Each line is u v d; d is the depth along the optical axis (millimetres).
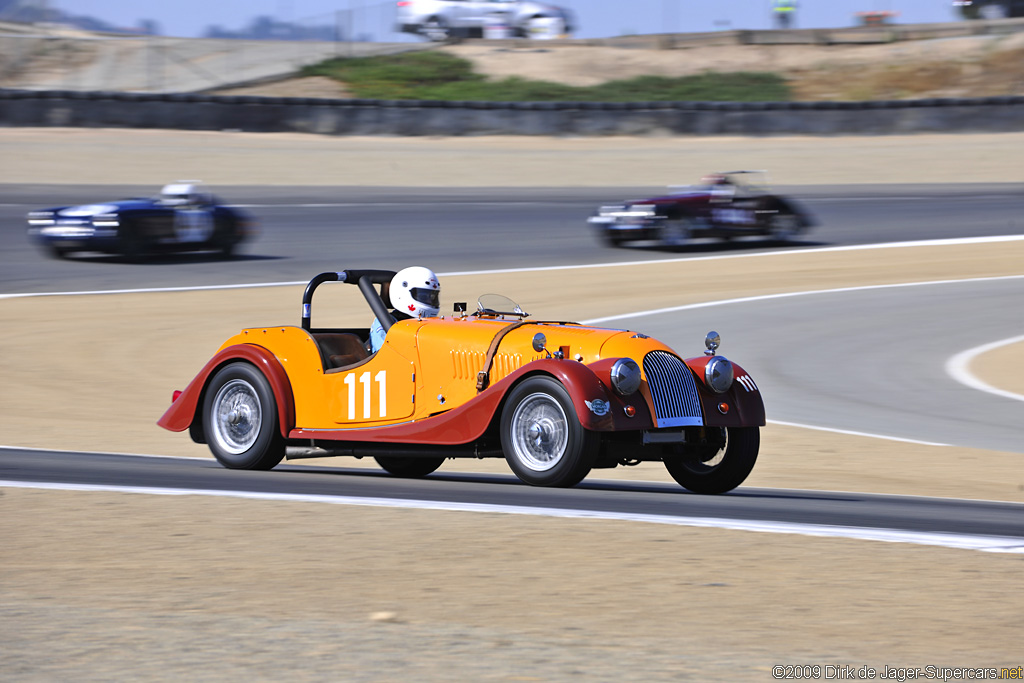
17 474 29062
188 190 90625
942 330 73938
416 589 17188
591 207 119625
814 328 73375
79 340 66688
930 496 32031
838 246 104812
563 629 15102
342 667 13344
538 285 86438
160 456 36438
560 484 25844
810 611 16078
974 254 101625
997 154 145125
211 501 24094
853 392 56594
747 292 85312
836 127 154625
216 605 16281
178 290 81438
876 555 19422
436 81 188875
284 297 80250
